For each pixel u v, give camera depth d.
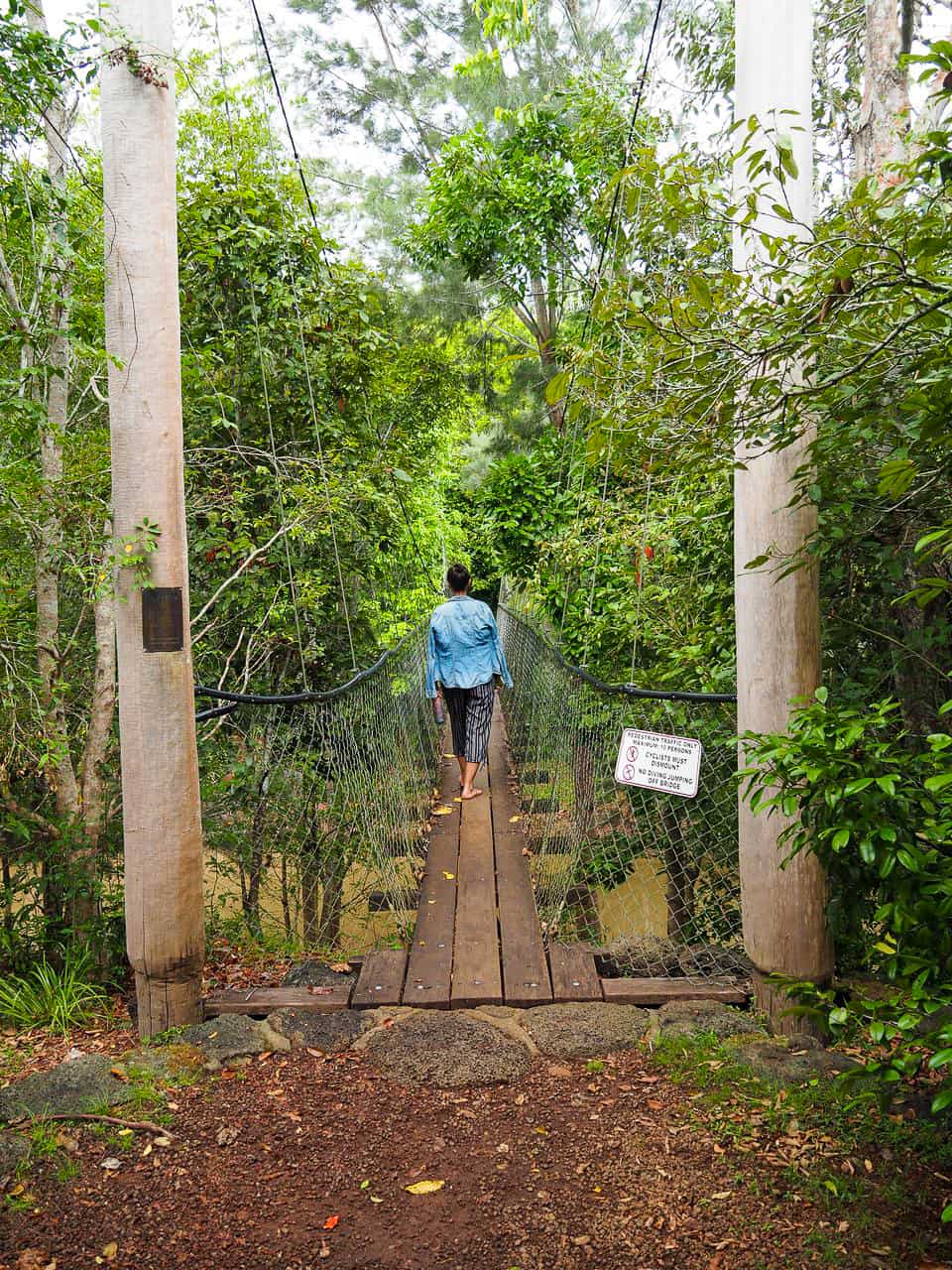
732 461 2.17
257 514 5.30
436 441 8.81
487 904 3.84
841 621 2.87
